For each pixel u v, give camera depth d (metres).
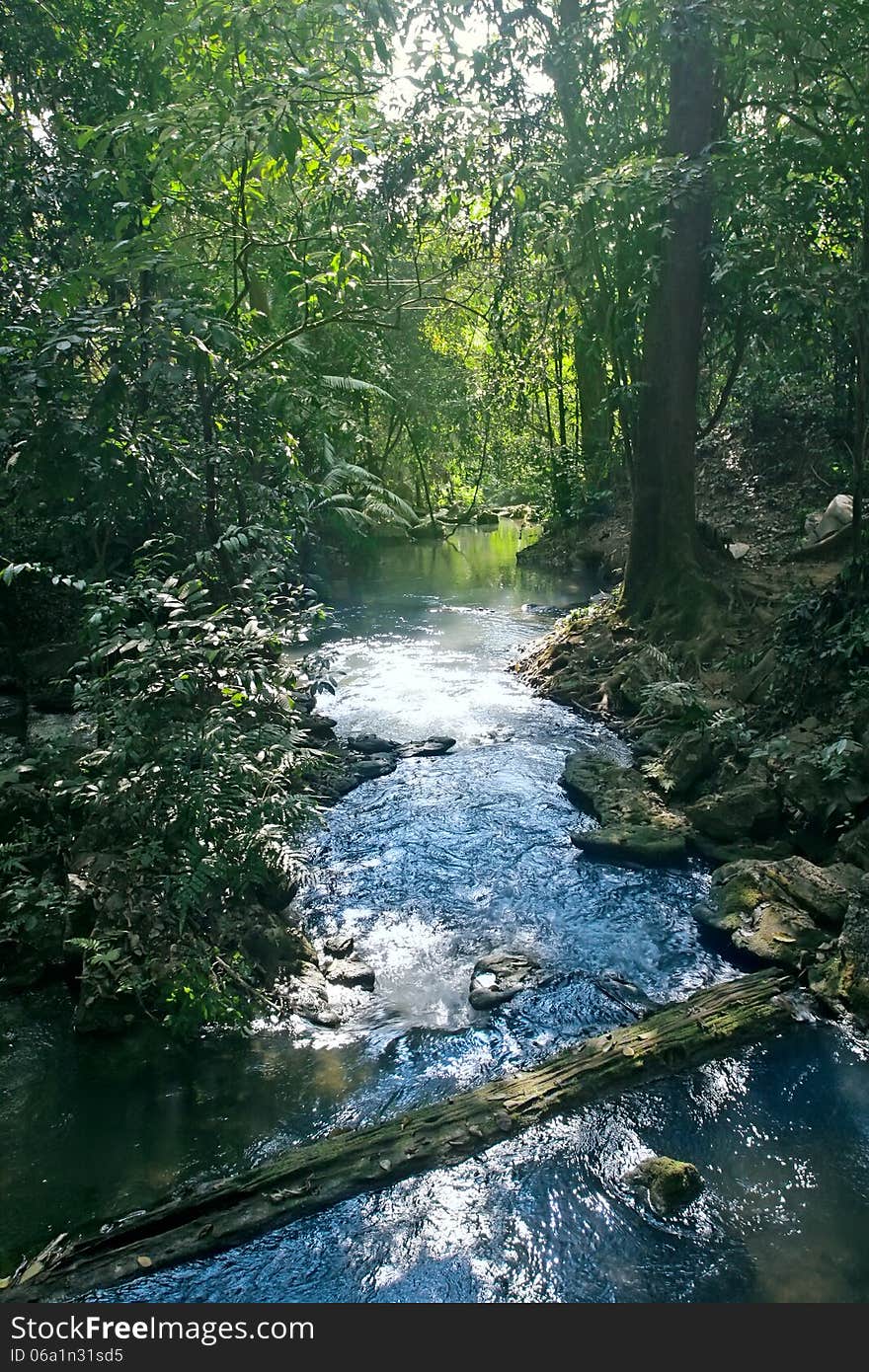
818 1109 3.41
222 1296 2.71
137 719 4.36
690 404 8.50
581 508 15.81
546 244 7.55
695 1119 3.38
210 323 5.07
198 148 5.48
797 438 13.07
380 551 18.20
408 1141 3.23
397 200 7.12
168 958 4.00
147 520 6.89
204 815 4.10
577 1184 3.09
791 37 6.05
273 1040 3.86
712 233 7.99
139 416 5.89
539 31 7.77
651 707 7.32
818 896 4.57
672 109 7.80
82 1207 3.02
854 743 5.23
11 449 5.36
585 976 4.31
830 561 9.43
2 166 7.00
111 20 7.18
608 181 6.83
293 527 7.68
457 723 7.82
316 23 5.30
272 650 5.39
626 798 5.96
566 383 18.44
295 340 6.86
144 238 5.29
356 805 6.20
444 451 22.22
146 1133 3.35
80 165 6.89
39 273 6.69
